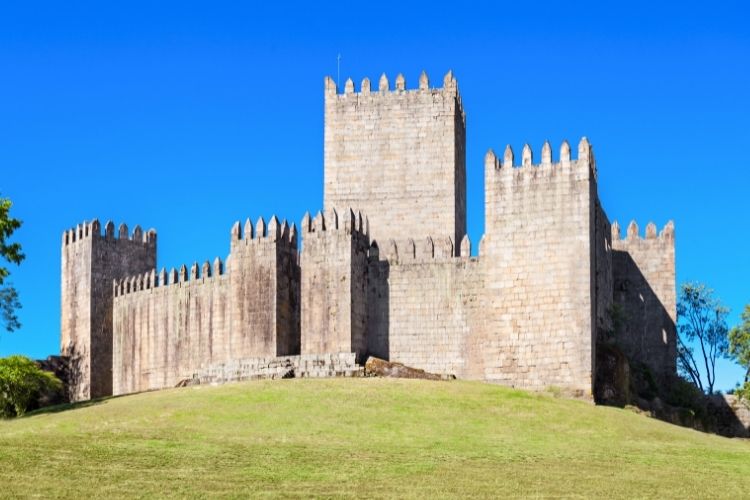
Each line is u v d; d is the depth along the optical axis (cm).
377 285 8744
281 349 8694
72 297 11800
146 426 6406
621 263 9750
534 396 7444
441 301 8538
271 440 5931
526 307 8144
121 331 11306
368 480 4972
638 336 9625
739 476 5397
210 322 9781
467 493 4747
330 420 6594
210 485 4784
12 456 5241
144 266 11956
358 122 9838
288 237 8900
